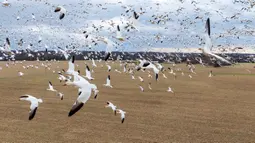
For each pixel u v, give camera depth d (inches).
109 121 1306.6
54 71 3467.0
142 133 1145.4
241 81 2965.1
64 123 1258.0
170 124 1289.4
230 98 1979.6
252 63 4822.8
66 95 1943.9
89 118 1348.4
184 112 1531.7
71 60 430.6
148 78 3110.2
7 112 1428.4
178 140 1077.1
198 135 1144.2
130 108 1594.5
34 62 4913.9
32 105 549.0
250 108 1673.2
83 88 381.1
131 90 2230.6
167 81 2886.3
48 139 1049.5
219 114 1507.1
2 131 1123.3
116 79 2947.8
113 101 1775.3
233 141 1085.8
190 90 2295.8
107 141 1043.9
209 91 2269.9
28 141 1020.5
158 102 1787.6
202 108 1646.2
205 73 3713.1
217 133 1176.2
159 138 1092.5
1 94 1942.7
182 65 4658.0
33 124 1231.5
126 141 1050.7
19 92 2044.8
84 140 1048.8
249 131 1213.7
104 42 562.3
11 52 871.7
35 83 2519.7
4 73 3297.2
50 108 1531.7
